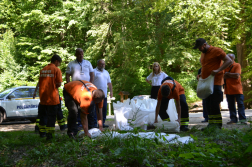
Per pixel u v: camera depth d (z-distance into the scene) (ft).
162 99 19.48
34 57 71.36
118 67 71.36
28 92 38.11
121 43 56.34
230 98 22.11
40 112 16.66
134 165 9.83
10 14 77.71
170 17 56.59
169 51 56.85
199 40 16.72
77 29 69.00
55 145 13.44
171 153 10.07
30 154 11.97
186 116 18.99
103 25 57.88
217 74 16.71
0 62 69.21
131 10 57.72
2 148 13.69
